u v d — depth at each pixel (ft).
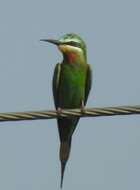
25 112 35.45
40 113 35.78
